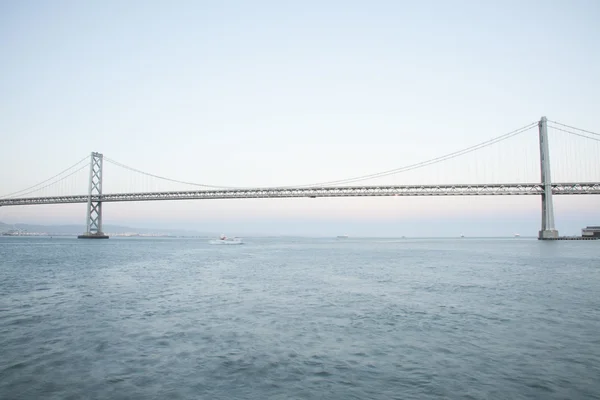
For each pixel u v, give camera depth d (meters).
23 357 7.27
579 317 10.64
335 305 12.56
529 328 9.43
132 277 20.75
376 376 6.32
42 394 5.62
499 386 5.87
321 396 5.54
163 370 6.60
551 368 6.63
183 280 19.52
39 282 18.41
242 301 13.32
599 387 5.81
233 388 5.84
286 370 6.59
